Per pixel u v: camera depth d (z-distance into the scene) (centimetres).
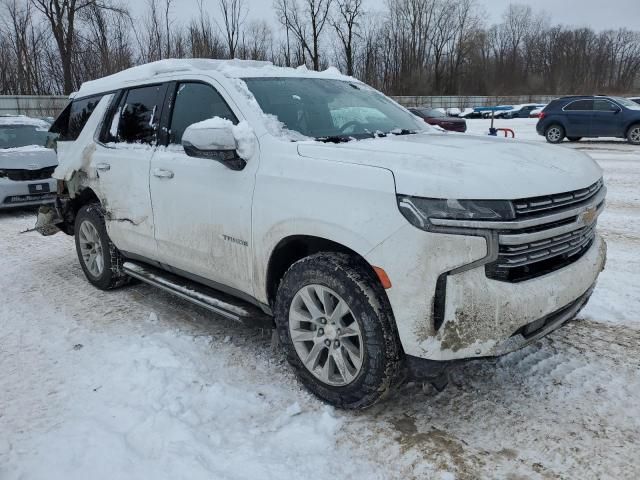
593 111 1841
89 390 332
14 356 383
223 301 368
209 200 353
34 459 267
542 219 263
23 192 923
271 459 264
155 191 402
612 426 283
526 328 271
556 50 7394
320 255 296
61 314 461
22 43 3173
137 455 268
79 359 374
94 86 521
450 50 6419
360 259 286
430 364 263
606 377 329
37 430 292
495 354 262
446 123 2089
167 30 3356
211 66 423
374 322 272
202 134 317
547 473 251
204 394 322
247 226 328
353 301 278
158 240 410
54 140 600
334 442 278
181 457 264
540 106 4378
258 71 391
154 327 426
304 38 4409
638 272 515
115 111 472
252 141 331
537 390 318
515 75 7144
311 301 303
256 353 376
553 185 273
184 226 379
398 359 275
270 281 329
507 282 262
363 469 258
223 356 372
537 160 295
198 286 405
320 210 285
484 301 254
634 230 681
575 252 301
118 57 3181
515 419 292
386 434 282
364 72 5522
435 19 6159
